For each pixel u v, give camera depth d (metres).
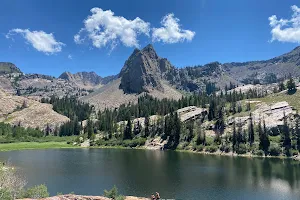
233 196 75.06
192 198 72.75
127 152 181.50
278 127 175.88
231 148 169.00
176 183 89.00
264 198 73.38
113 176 99.44
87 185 85.44
